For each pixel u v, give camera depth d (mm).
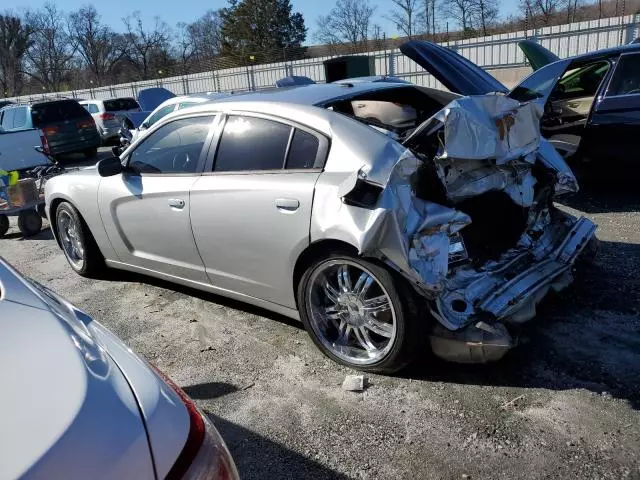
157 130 4117
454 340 2838
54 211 5098
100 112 18125
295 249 3176
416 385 3027
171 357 3566
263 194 3275
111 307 4430
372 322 3094
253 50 50469
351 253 2967
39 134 8992
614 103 6070
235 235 3480
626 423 2604
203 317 4094
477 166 3205
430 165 2904
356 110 4156
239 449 2660
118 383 1451
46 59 62688
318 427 2768
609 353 3193
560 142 6492
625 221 5582
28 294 1817
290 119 3322
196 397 3100
